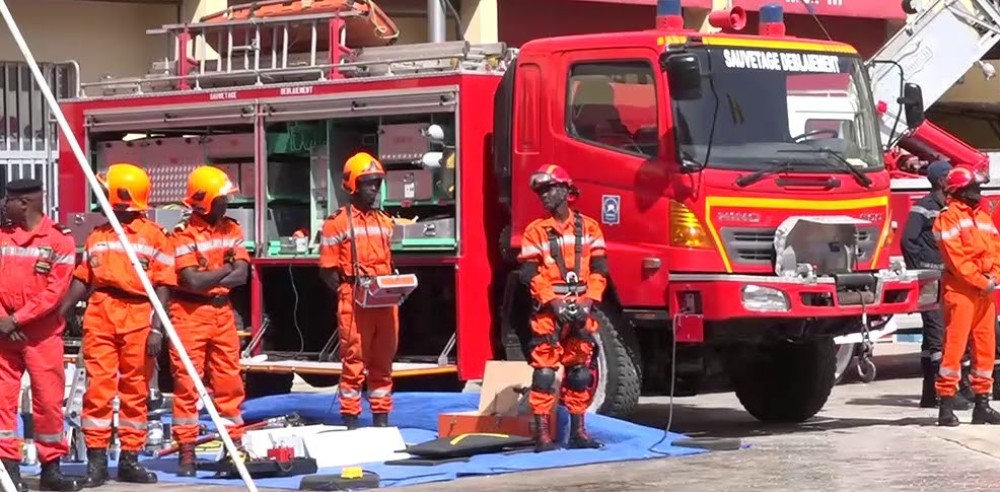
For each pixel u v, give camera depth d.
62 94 19.19
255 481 10.55
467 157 12.84
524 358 12.74
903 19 25.30
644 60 11.84
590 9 22.70
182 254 10.66
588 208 12.16
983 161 17.72
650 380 12.76
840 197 12.09
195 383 9.14
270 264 13.95
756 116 11.92
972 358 12.57
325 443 11.09
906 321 16.17
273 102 13.83
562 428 11.63
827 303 11.86
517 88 12.57
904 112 15.12
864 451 11.22
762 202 11.73
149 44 19.78
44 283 10.02
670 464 10.78
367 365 12.06
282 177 14.15
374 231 11.93
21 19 18.77
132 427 10.51
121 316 10.33
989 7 18.72
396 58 13.55
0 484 9.22
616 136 12.03
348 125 13.79
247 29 14.44
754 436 12.32
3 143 18.77
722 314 11.51
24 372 11.05
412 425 12.80
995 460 10.72
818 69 12.30
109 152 15.14
